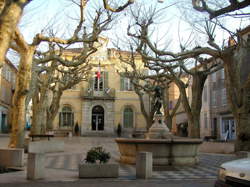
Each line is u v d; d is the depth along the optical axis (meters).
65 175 10.08
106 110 43.53
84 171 9.56
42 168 9.41
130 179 9.48
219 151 19.41
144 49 23.25
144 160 9.70
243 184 4.98
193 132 20.62
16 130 14.26
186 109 21.08
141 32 18.06
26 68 14.24
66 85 28.73
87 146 23.66
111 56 43.78
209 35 17.69
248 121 16.42
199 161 13.86
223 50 17.08
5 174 10.16
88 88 43.16
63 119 42.81
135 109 44.03
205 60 21.73
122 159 13.43
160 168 11.74
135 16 20.66
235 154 16.83
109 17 16.39
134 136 26.77
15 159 11.59
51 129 29.45
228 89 17.34
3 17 6.69
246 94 16.56
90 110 43.12
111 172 9.73
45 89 21.22
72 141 29.83
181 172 10.99
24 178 9.41
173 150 12.31
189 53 17.45
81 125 42.72
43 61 17.55
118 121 43.66
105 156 9.99
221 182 5.46
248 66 19.95
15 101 14.38
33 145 16.50
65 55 41.41
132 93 44.31
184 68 20.92
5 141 27.11
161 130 14.02
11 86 56.16
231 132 35.25
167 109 27.72
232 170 5.31
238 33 16.44
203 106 44.00
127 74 29.39
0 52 6.62
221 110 37.94
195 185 8.61
